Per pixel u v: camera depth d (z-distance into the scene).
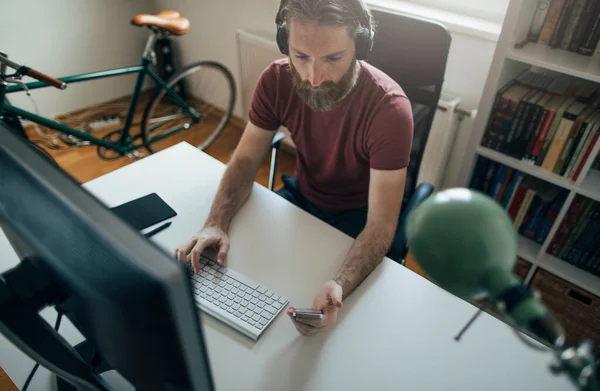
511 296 0.37
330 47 0.92
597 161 1.48
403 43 1.20
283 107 1.20
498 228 0.39
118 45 2.90
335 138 1.16
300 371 0.75
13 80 1.67
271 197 1.16
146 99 3.12
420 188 1.18
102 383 0.66
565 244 1.58
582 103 1.37
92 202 0.42
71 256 0.43
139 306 0.39
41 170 0.45
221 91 2.92
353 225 1.26
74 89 2.82
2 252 0.94
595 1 1.25
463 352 0.79
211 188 1.18
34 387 0.73
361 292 0.90
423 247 0.41
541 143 1.43
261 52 2.30
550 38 1.38
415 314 0.85
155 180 1.20
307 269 0.95
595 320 1.58
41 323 0.55
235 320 0.82
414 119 1.30
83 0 2.60
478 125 1.53
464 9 1.78
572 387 0.74
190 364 0.43
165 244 1.00
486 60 1.66
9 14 2.36
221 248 0.97
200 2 2.62
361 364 0.76
